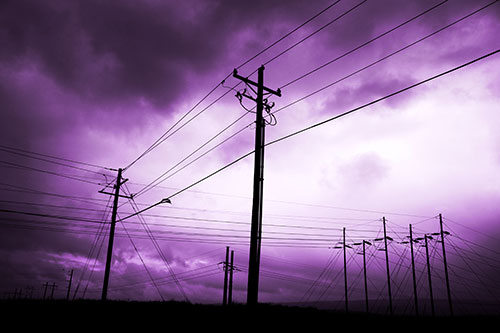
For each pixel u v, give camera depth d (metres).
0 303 39.81
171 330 25.56
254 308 12.97
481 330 32.81
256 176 14.67
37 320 28.73
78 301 44.06
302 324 33.22
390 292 44.12
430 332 30.80
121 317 31.16
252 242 13.66
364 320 39.28
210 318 30.94
